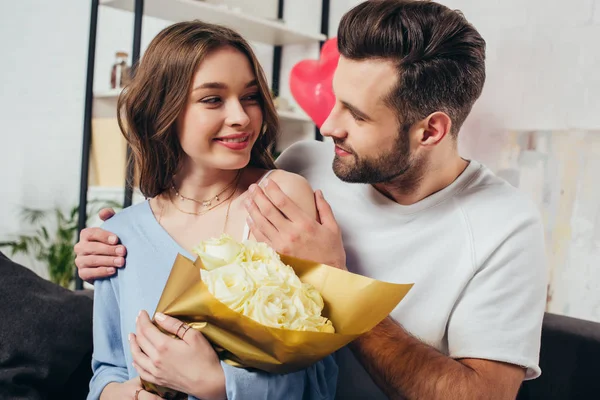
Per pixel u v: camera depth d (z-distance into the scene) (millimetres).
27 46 3938
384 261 1364
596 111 2170
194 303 942
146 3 2783
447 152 1337
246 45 1265
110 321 1379
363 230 1404
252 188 1202
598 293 2160
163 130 1266
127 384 1190
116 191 3076
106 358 1365
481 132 2494
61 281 3631
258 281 924
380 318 985
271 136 1383
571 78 2242
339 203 1453
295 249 1160
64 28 3807
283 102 3344
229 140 1247
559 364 1532
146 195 1403
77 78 3760
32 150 3934
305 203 1274
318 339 894
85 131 2875
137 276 1300
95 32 2836
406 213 1360
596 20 2172
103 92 3086
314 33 3250
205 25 1272
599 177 2158
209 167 1322
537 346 1274
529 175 2355
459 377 1178
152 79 1261
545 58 2312
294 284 951
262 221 1174
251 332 904
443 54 1229
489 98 2473
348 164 1292
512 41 2408
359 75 1223
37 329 1531
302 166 1567
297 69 2430
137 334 1035
